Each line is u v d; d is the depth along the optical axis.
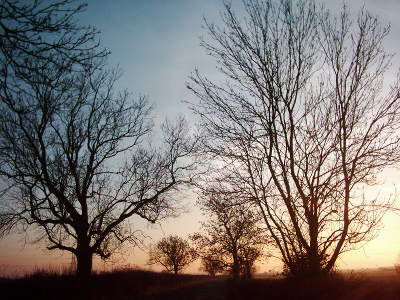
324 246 15.38
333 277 15.73
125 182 31.14
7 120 24.39
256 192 15.74
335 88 15.55
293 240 15.68
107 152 30.80
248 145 15.70
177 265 68.06
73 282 26.39
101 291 27.73
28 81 5.88
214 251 39.81
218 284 35.97
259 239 16.03
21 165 26.36
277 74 15.77
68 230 29.06
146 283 32.69
